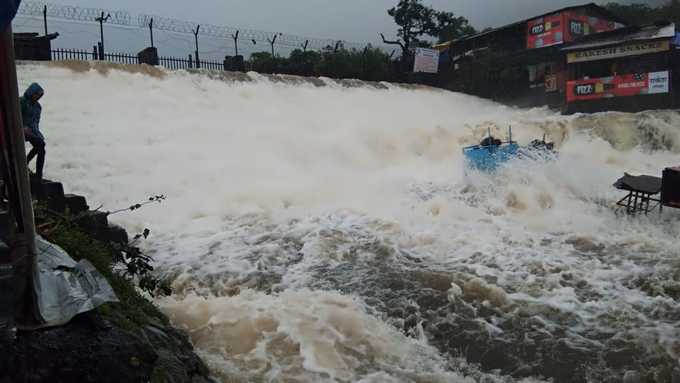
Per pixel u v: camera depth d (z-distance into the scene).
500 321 7.66
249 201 13.38
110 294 4.36
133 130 16.52
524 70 37.28
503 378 6.41
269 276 9.32
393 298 8.42
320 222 12.05
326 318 7.40
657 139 21.58
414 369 6.49
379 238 11.03
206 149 16.44
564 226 11.95
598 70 31.95
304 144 18.64
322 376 6.15
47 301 3.96
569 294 8.42
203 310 7.52
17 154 3.28
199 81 22.66
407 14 47.34
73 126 15.70
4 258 4.53
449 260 9.94
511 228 11.83
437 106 32.25
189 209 12.65
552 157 16.02
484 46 41.34
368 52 39.31
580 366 6.58
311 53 37.59
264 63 35.28
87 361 3.99
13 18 2.68
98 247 6.70
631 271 9.26
